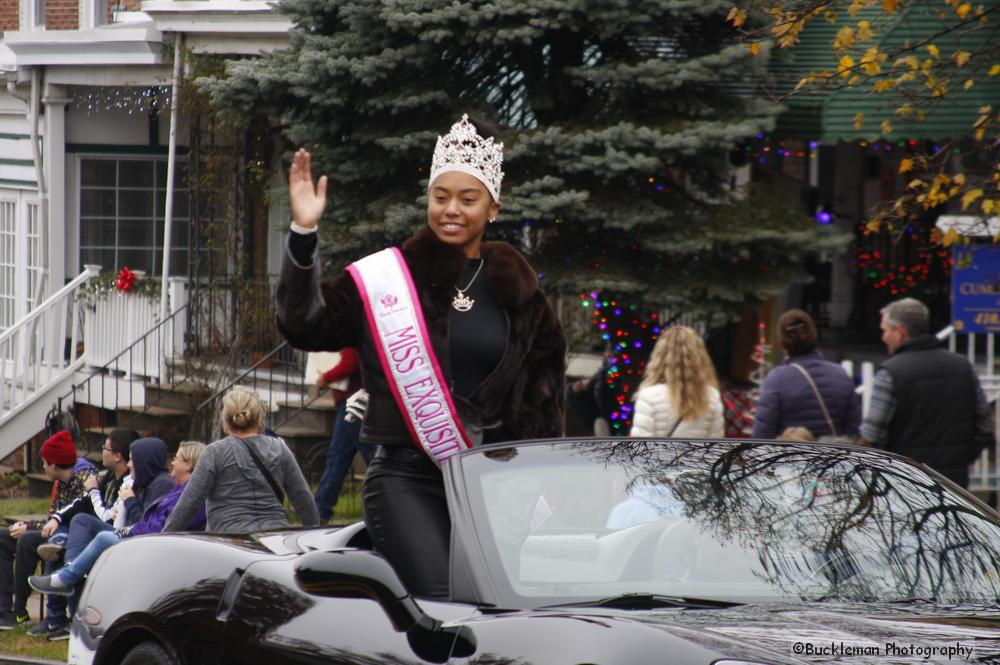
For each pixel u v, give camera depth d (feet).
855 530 19.39
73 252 93.30
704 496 19.84
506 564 18.78
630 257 60.54
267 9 75.41
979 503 20.93
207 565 23.26
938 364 37.60
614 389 65.67
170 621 23.15
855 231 82.53
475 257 23.73
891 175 81.05
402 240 61.82
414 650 18.12
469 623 17.58
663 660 15.33
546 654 16.24
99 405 85.97
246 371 76.38
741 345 70.38
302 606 20.51
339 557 18.28
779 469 20.77
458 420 22.68
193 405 76.43
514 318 23.43
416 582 21.61
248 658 21.11
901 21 58.70
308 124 61.77
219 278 80.74
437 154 23.50
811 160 81.25
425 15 57.00
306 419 71.20
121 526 44.62
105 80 84.33
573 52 60.90
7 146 97.96
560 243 60.44
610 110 60.03
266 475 38.06
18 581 48.96
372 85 59.52
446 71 61.00
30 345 87.30
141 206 93.71
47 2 100.78
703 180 61.05
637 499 19.74
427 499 22.62
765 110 58.39
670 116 59.21
